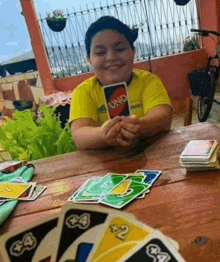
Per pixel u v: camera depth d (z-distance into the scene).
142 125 1.34
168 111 1.53
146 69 5.19
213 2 4.59
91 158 1.35
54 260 0.54
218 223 0.72
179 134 1.44
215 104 4.25
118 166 1.20
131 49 1.57
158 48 5.28
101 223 0.57
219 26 4.64
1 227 0.88
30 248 0.56
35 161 1.46
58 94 4.52
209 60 4.09
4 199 1.04
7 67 5.20
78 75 5.21
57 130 1.83
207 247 0.64
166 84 5.27
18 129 1.81
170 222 0.76
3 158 1.80
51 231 0.57
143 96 1.64
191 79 4.83
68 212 0.59
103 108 1.64
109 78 1.57
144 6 5.01
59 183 1.13
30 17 4.90
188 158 1.01
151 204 0.86
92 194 0.98
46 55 5.15
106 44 1.48
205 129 1.44
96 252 0.54
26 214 0.94
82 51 5.18
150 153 1.27
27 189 1.10
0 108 5.48
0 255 0.56
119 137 1.27
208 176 0.97
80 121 1.54
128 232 0.56
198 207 0.80
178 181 0.97
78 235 0.56
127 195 0.93
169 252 0.52
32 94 5.34
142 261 0.51
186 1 4.97
